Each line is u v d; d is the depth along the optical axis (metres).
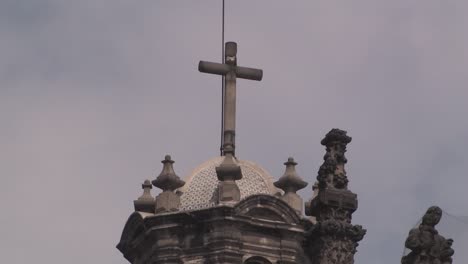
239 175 91.94
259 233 91.38
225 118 95.81
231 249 90.38
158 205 92.19
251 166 94.62
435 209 69.62
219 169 91.75
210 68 96.50
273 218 91.69
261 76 97.06
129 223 93.56
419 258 69.12
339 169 74.50
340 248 73.44
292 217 91.69
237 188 91.50
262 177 94.06
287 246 91.38
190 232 91.38
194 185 93.19
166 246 91.25
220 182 91.75
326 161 74.50
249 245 91.00
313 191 95.06
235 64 96.94
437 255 69.12
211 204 91.69
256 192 93.19
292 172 93.75
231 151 93.75
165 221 91.50
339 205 73.88
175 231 91.38
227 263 90.19
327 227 73.44
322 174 74.38
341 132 74.88
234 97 96.31
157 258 91.44
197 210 90.94
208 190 92.56
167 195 92.19
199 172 93.81
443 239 69.31
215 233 90.56
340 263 73.31
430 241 69.12
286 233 91.56
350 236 73.75
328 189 74.00
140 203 93.19
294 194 93.12
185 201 92.62
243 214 90.88
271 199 91.38
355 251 74.19
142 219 92.12
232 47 97.25
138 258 94.00
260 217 91.44
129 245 94.25
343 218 73.94
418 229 69.50
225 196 91.12
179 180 92.94
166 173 92.94
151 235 91.94
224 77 97.06
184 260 91.06
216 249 90.44
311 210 75.06
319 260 73.62
